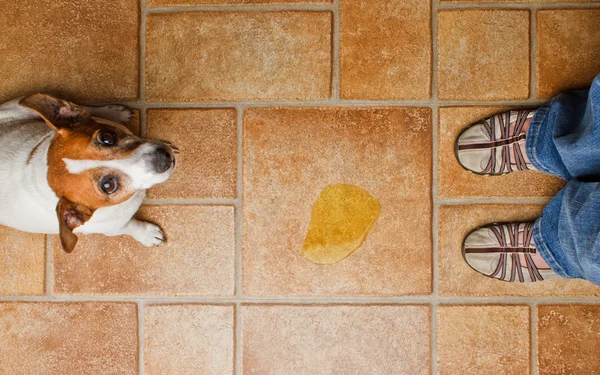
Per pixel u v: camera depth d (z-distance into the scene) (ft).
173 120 3.88
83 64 3.88
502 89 3.85
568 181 3.57
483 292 3.88
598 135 3.22
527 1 3.83
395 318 3.90
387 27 3.86
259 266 3.91
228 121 3.89
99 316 3.93
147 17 3.88
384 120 3.88
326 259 3.89
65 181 3.27
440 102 3.86
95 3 3.88
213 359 3.92
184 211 3.90
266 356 3.92
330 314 3.91
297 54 3.87
